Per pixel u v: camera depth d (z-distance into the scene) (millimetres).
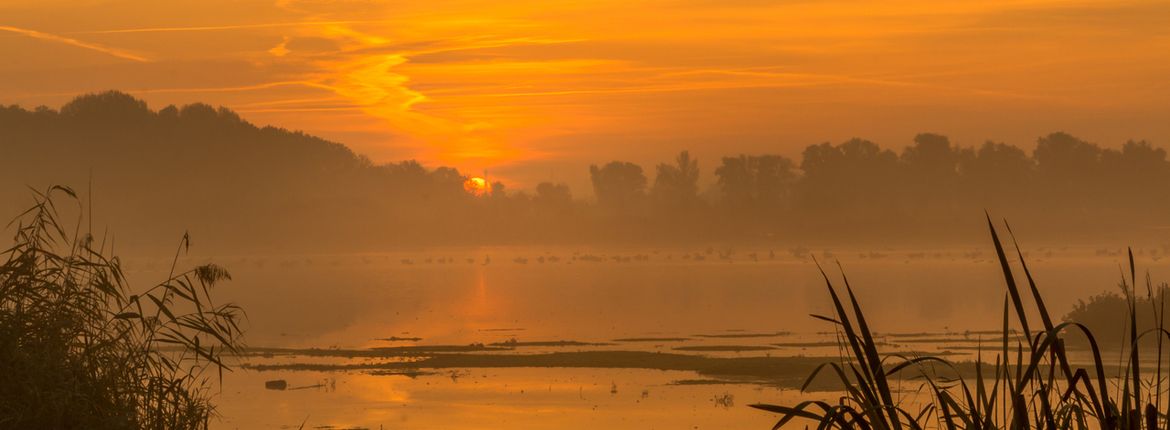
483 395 85938
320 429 66062
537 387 90875
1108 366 63875
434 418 73062
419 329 170125
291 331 166125
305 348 133625
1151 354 75938
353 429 66750
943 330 152000
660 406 77188
